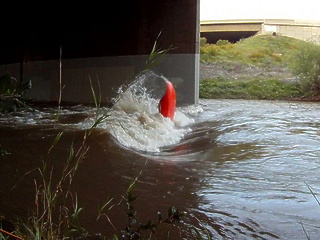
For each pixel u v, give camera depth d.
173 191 6.00
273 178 6.70
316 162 7.67
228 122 12.18
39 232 3.69
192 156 8.13
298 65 23.61
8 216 4.73
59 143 8.24
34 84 19.94
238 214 5.22
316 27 30.88
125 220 4.91
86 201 5.46
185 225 4.85
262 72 24.92
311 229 4.82
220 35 32.06
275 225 4.92
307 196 5.88
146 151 8.43
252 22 31.38
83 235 4.39
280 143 9.27
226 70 25.36
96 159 7.38
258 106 17.19
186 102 17.61
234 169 7.16
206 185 6.30
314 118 13.23
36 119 11.03
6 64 20.62
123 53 18.72
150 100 13.21
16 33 20.61
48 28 20.12
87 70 19.19
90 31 19.28
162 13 18.05
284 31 30.94
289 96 22.19
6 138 8.60
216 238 4.56
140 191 5.96
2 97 8.15
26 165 6.90
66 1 19.77
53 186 5.94
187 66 17.69
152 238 4.50
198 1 17.62
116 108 11.72
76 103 17.05
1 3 20.33
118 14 18.80
